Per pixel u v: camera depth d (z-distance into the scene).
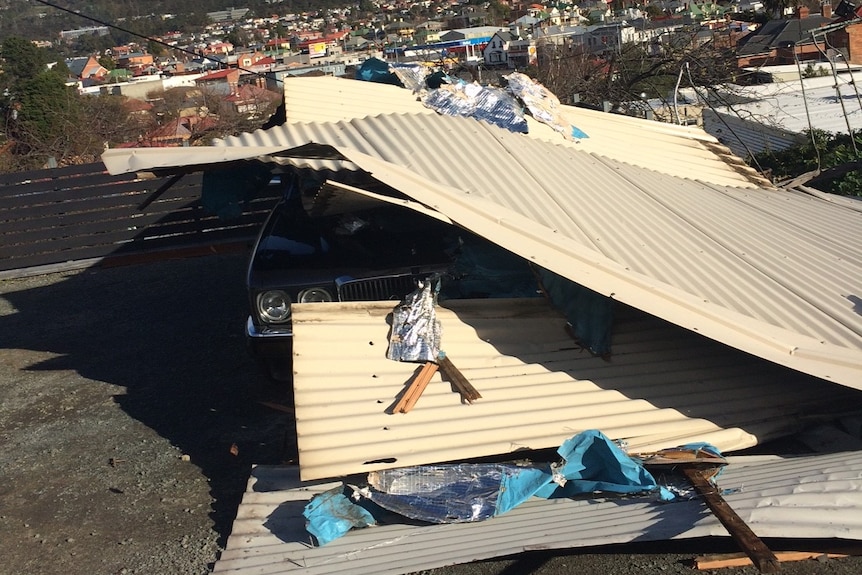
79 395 6.31
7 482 5.00
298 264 5.47
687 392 4.65
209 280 9.35
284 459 4.88
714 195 6.64
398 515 4.00
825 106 14.66
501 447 4.14
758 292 4.89
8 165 16.47
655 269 4.89
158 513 4.48
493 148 5.92
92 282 9.76
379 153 5.36
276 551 3.81
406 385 4.41
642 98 14.77
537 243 4.67
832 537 3.27
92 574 3.96
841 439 4.42
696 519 3.51
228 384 6.25
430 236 5.60
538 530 3.66
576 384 4.60
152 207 10.48
